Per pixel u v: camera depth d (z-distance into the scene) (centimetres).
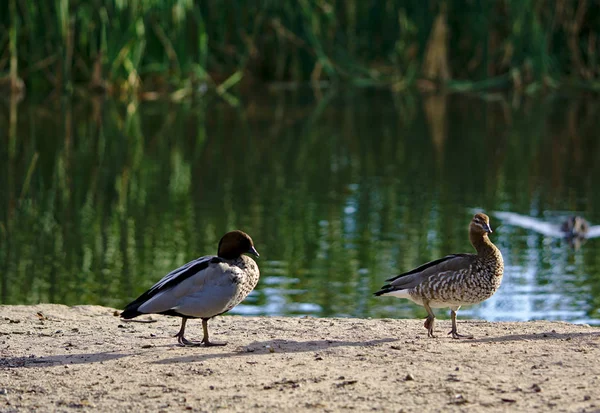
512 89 4512
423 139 3133
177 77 4166
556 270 1566
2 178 2364
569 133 3253
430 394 704
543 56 4341
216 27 4378
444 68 4484
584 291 1433
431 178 2447
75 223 1897
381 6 4562
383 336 917
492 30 4494
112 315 1045
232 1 4381
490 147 2964
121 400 709
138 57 4059
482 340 892
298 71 4616
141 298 848
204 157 2744
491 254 912
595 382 727
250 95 4319
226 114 3712
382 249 1712
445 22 4488
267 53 4569
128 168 2538
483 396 696
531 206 2095
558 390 708
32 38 3922
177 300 838
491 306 1355
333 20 4525
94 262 1608
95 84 4044
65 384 753
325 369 778
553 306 1353
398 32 4547
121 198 2148
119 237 1784
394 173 2509
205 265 848
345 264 1603
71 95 3966
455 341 888
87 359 832
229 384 740
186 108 3872
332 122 3528
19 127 3234
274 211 2028
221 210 2030
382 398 696
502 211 2042
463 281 895
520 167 2603
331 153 2839
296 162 2677
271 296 1405
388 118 3644
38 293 1423
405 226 1894
